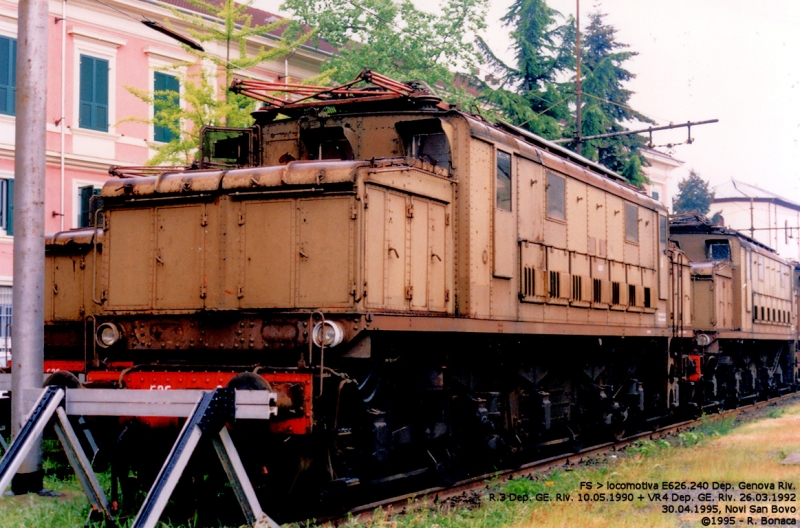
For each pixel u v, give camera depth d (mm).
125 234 9141
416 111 9930
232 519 7852
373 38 26000
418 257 9242
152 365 8281
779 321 27688
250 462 7996
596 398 14016
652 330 16234
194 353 8727
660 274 17094
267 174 8508
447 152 10078
